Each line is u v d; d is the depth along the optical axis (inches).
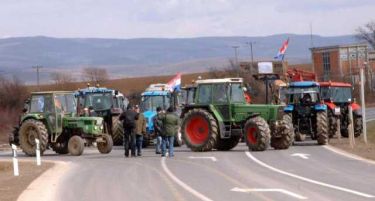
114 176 1006.4
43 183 943.0
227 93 1483.8
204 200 735.1
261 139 1391.5
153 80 6943.9
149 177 978.7
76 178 995.9
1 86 3472.0
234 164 1141.1
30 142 1557.6
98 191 836.6
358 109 1909.4
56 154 1599.4
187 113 1503.4
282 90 1691.7
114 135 1850.4
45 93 1578.5
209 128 1460.4
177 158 1314.0
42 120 1569.9
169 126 1371.8
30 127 1556.3
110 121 1863.9
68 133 1584.6
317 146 1523.1
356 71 4306.1
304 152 1355.8
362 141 1685.5
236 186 846.5
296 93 1644.9
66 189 868.0
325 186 823.1
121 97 1942.7
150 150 1672.0
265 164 1125.7
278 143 1445.6
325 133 1561.3
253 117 1448.1
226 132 1480.1
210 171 1039.6
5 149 2066.9
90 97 1862.7
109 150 1566.2
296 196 741.9
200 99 1514.5
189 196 768.3
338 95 1841.8
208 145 1460.4
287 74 1920.5
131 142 1419.8
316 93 1633.9
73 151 1530.5
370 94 4355.3
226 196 760.3
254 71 3619.6
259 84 2748.5
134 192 815.1
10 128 2780.5
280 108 1449.3
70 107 1610.5
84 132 1558.8
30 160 1398.9
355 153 1311.5
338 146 1503.4
